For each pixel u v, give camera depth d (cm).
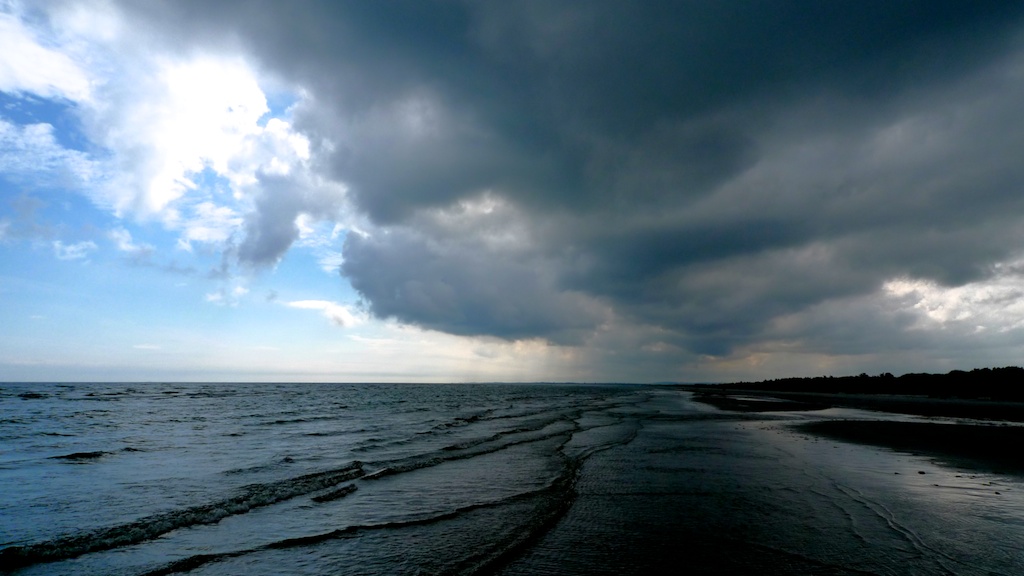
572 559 737
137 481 1238
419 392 9825
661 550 772
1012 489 1165
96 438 2123
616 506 1027
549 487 1197
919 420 3162
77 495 1098
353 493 1141
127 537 829
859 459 1586
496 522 921
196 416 3388
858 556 741
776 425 2786
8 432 2352
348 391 9906
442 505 1040
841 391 10381
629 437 2178
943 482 1239
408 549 783
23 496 1087
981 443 1980
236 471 1366
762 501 1061
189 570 700
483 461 1552
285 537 839
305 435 2242
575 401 6047
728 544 797
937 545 787
